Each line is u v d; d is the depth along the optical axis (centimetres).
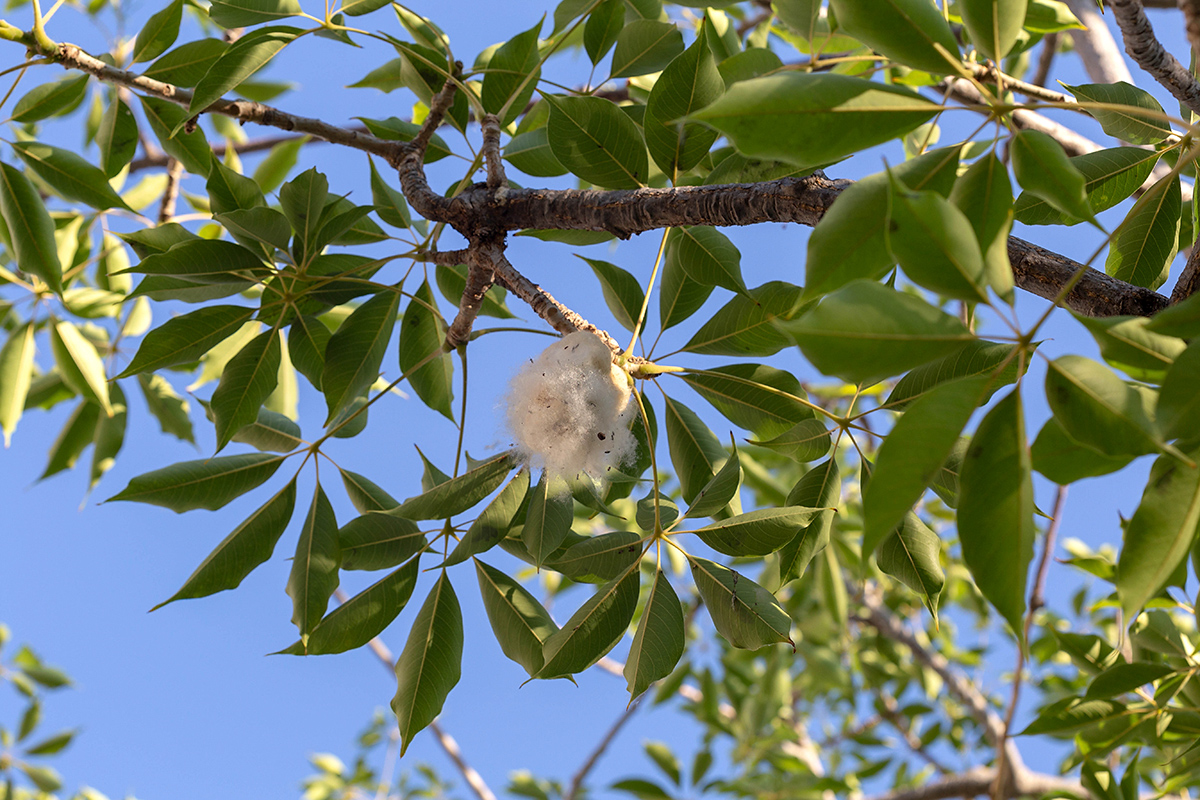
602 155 164
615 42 180
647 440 170
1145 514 139
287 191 169
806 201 156
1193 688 175
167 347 171
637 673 158
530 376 164
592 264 169
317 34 173
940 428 135
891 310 135
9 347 191
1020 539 136
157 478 166
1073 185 139
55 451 204
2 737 300
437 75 178
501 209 169
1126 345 138
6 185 173
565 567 161
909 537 165
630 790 282
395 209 183
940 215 137
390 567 164
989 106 141
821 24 187
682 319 169
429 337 180
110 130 179
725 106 139
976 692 325
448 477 171
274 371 173
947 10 183
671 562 285
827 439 166
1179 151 164
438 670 162
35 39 168
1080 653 183
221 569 165
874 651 340
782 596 299
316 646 162
